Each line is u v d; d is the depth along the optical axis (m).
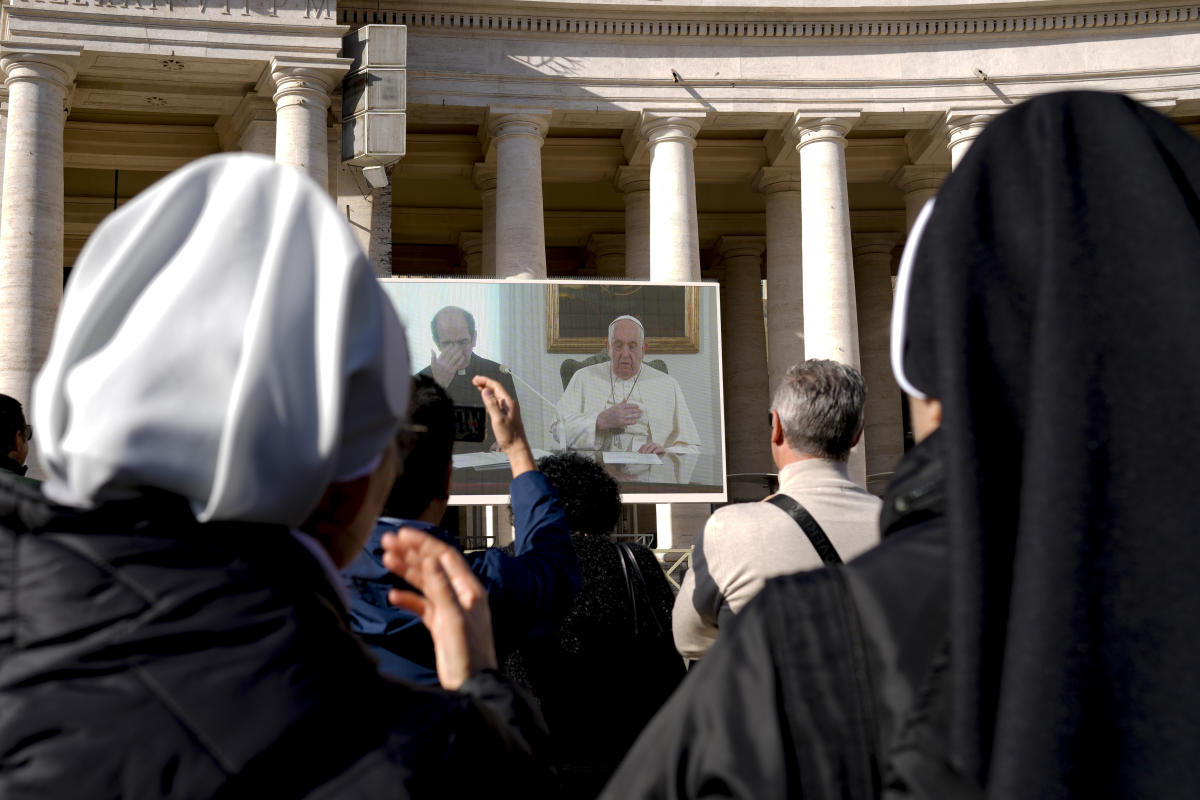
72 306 1.50
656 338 21.08
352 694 1.50
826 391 3.77
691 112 27.56
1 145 23.12
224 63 23.56
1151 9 27.73
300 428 1.46
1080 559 1.23
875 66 28.12
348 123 23.80
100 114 27.91
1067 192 1.36
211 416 1.43
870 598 1.53
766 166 31.31
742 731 1.51
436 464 3.21
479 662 1.81
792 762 1.49
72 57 22.62
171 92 25.02
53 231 22.20
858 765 1.47
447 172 31.36
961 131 28.19
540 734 1.80
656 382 20.94
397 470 1.90
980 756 1.28
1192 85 27.67
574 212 37.38
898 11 27.88
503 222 26.42
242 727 1.39
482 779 1.58
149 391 1.42
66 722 1.36
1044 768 1.19
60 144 22.70
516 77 26.84
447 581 1.84
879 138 31.27
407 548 1.86
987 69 28.11
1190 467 1.22
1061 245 1.33
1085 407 1.26
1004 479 1.36
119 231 1.55
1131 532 1.23
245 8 23.38
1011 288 1.41
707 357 21.17
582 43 27.38
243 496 1.45
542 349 20.67
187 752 1.37
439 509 3.33
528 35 27.11
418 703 1.58
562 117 27.61
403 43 23.73
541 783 1.77
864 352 36.50
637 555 4.60
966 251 1.43
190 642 1.42
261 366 1.43
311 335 1.49
